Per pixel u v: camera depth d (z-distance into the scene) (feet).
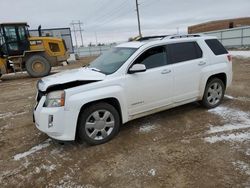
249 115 16.20
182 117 16.49
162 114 17.31
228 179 9.53
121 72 13.42
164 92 14.94
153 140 13.34
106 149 12.64
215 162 10.77
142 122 15.98
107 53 17.03
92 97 12.26
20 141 14.64
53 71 56.85
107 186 9.63
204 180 9.59
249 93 22.11
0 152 13.30
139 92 13.93
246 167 10.25
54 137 12.28
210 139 13.00
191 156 11.41
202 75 16.53
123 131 14.70
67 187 9.76
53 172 10.91
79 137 13.84
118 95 13.11
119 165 11.05
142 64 13.50
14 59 47.57
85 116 12.48
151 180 9.80
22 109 22.30
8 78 50.47
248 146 11.99
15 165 11.75
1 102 26.14
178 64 15.42
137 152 12.12
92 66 15.98
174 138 13.42
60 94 11.87
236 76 31.48
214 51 17.46
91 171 10.74
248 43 87.45
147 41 15.44
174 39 15.67
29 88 34.76
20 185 10.12
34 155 12.62
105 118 13.10
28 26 48.24
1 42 45.98
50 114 11.86
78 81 12.32
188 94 16.17
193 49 16.43
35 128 16.74
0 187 10.06
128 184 9.65
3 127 17.43
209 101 17.65
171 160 11.19
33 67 48.42
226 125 14.70
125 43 17.02
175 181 9.64
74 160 11.78
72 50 111.65
